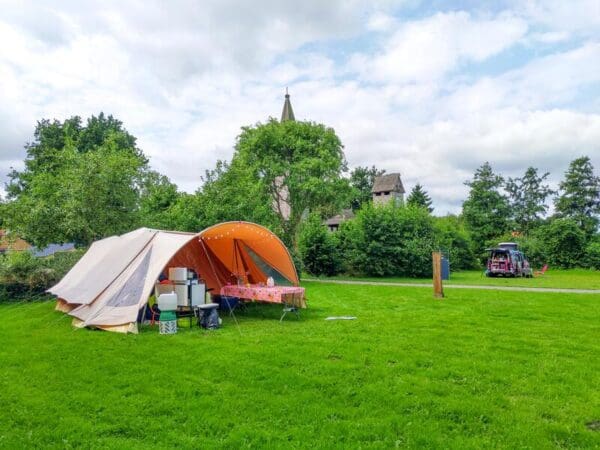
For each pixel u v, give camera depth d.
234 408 6.13
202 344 9.56
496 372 7.62
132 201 21.08
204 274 15.82
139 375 7.46
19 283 17.70
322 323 12.21
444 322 12.17
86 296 12.52
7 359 8.47
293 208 37.41
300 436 5.33
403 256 32.53
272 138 35.41
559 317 13.01
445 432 5.53
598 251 43.53
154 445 5.15
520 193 65.69
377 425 5.62
